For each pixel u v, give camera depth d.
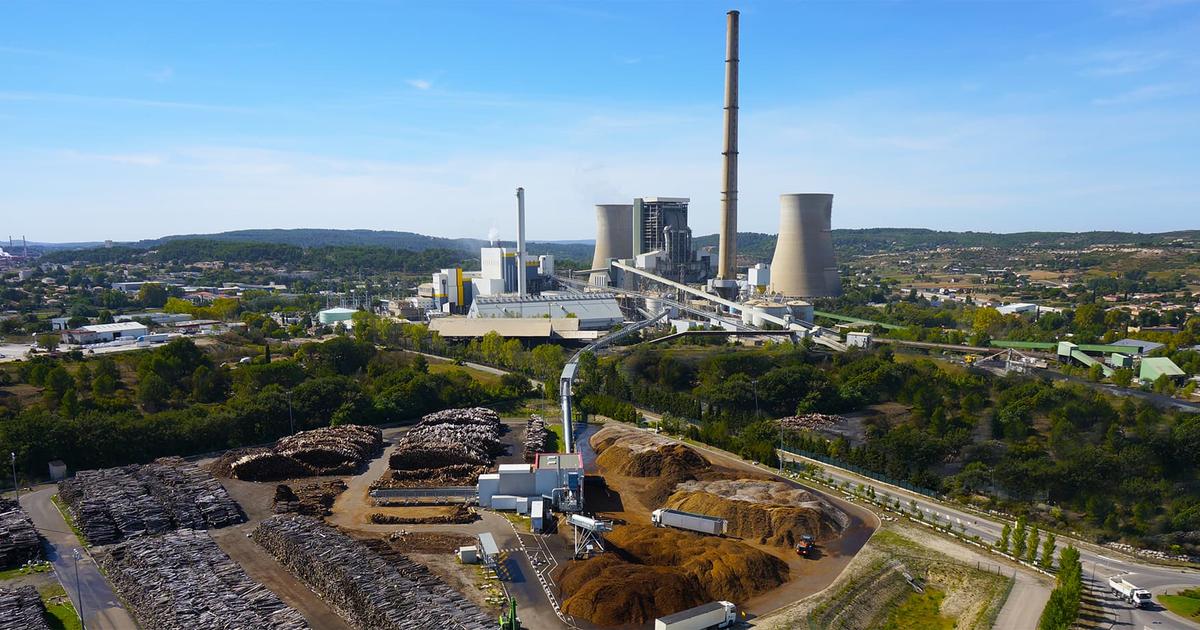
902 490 132.25
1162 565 101.38
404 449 140.88
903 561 100.31
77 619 81.25
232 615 77.62
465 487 127.31
